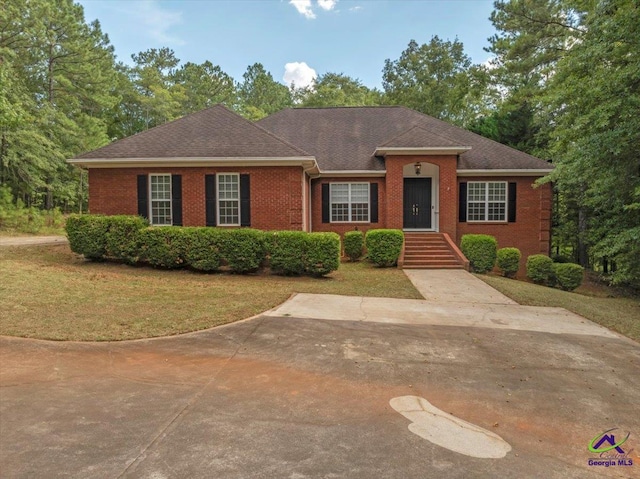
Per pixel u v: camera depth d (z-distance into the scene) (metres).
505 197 17.20
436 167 17.66
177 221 14.27
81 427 3.45
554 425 3.84
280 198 14.06
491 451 3.32
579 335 7.06
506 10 22.75
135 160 13.74
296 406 3.99
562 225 21.03
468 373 5.05
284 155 13.68
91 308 7.11
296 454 3.15
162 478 2.80
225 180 14.28
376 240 13.95
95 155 13.94
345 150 18.19
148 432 3.41
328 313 7.73
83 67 28.56
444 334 6.68
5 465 2.89
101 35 34.72
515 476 2.98
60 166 27.47
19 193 26.91
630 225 12.53
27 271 9.72
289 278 11.53
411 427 3.66
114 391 4.19
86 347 5.38
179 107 48.78
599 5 10.62
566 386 4.79
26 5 24.72
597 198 12.76
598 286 15.82
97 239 12.17
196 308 7.48
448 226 16.53
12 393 4.06
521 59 23.52
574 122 12.07
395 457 3.16
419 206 17.92
